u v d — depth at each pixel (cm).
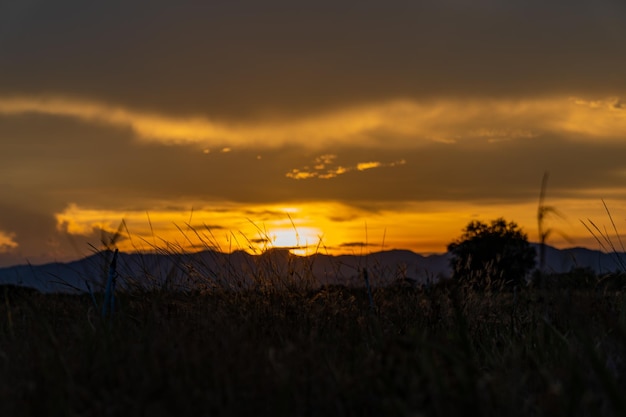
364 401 481
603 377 438
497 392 475
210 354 520
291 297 758
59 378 482
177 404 445
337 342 640
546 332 630
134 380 480
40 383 478
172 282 794
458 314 587
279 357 512
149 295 764
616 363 562
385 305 773
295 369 499
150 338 585
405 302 778
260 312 722
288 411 463
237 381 479
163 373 475
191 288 801
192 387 465
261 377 483
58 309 770
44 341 591
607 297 689
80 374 499
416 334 535
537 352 606
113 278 752
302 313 729
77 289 794
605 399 479
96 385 485
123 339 594
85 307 770
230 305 742
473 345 662
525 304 775
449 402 432
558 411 450
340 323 704
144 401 443
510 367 566
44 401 456
